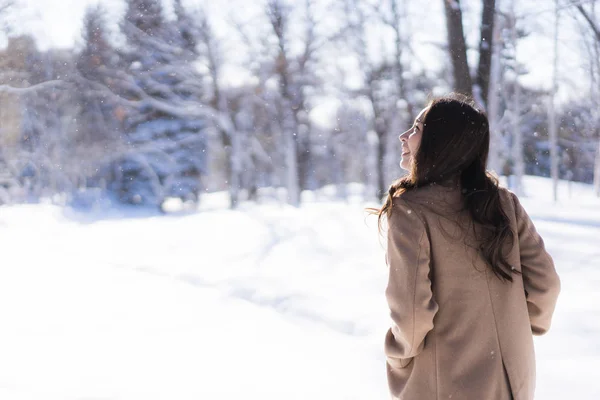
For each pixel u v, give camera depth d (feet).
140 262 29.48
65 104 108.47
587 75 78.43
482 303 5.38
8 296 20.27
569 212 54.08
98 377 11.67
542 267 5.60
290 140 109.40
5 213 89.40
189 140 110.22
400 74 87.56
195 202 111.96
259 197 120.26
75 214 93.45
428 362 5.43
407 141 6.25
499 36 52.06
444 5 39.11
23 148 108.68
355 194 153.99
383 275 22.47
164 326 16.02
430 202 5.42
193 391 10.86
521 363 5.45
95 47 107.76
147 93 109.70
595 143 115.44
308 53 104.01
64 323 16.31
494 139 61.31
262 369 12.17
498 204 5.44
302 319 16.92
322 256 28.55
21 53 104.22
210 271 25.66
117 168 109.50
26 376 11.71
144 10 107.65
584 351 12.47
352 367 12.22
